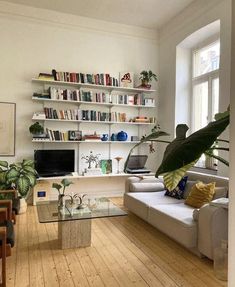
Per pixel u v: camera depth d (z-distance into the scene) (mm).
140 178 4223
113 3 4570
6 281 2119
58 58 4988
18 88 4754
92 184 5305
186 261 2539
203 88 5000
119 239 3096
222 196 3016
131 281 2178
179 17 4973
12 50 4707
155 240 3068
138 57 5578
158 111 5742
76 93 4934
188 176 3852
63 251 2742
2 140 4676
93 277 2230
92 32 5207
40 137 4695
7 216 2650
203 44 4914
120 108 5469
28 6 4727
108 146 5418
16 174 4047
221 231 2406
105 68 5320
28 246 2863
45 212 2979
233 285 1019
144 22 5309
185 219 2709
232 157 1035
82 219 2734
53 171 4777
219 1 4020
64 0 4504
